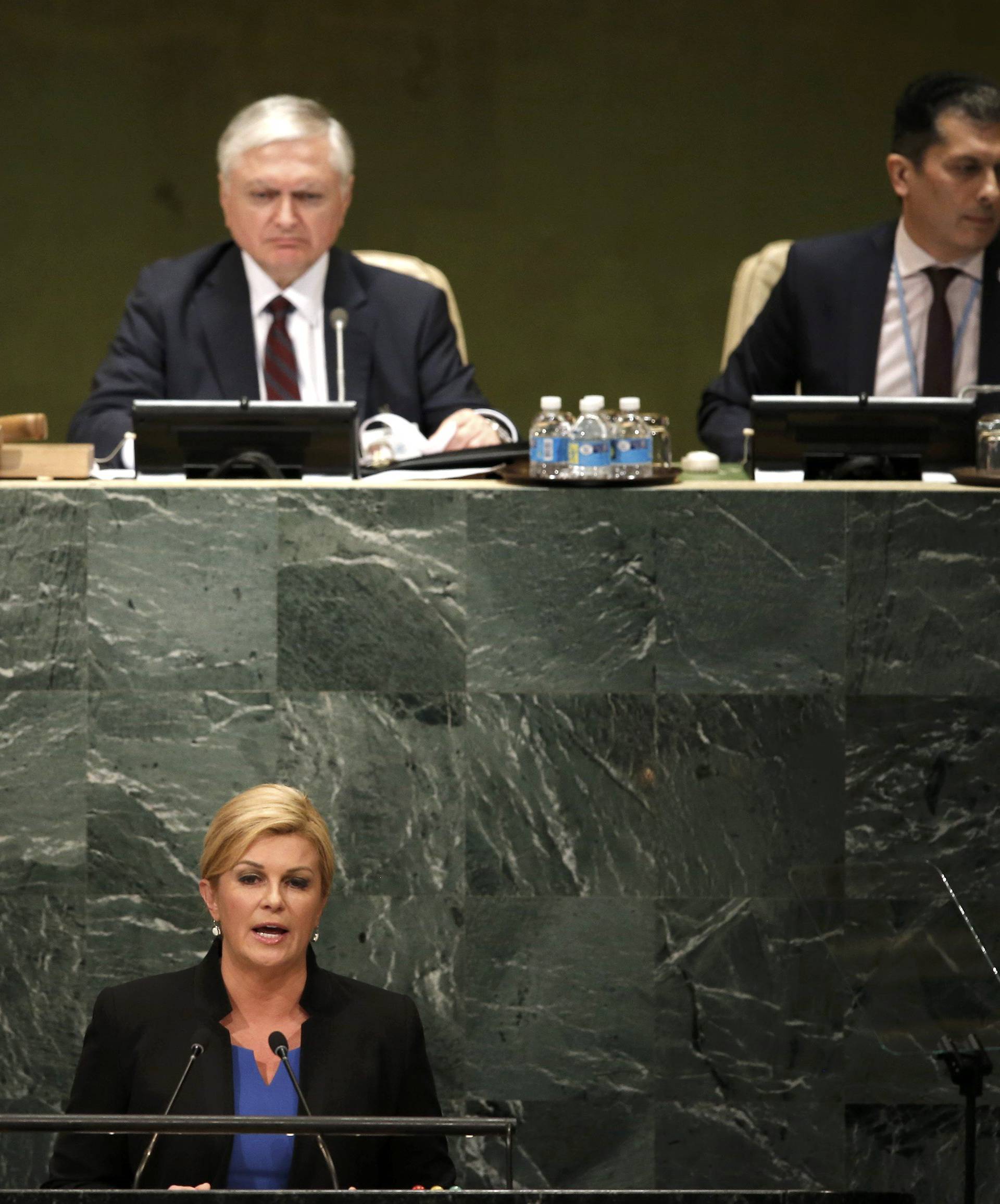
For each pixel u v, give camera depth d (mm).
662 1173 11953
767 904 11820
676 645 11719
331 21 29016
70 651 11695
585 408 11961
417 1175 9086
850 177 29484
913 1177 10414
